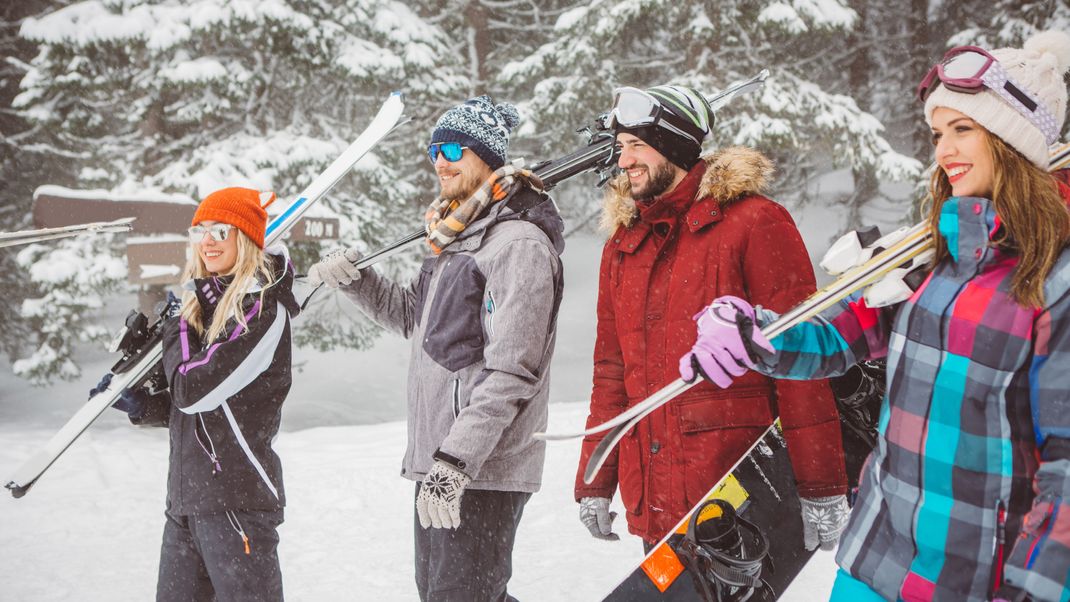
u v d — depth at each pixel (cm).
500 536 241
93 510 509
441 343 245
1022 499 136
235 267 254
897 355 151
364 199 1212
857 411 229
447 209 269
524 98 1684
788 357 164
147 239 790
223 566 245
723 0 1319
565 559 405
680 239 230
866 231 165
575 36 1424
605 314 255
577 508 484
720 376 161
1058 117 146
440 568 238
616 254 247
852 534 158
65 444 254
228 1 1105
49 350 1205
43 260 1164
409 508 509
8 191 1443
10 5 1466
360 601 362
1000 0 1427
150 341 261
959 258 144
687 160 233
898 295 152
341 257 288
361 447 688
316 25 1179
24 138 1434
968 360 139
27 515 497
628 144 232
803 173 1834
